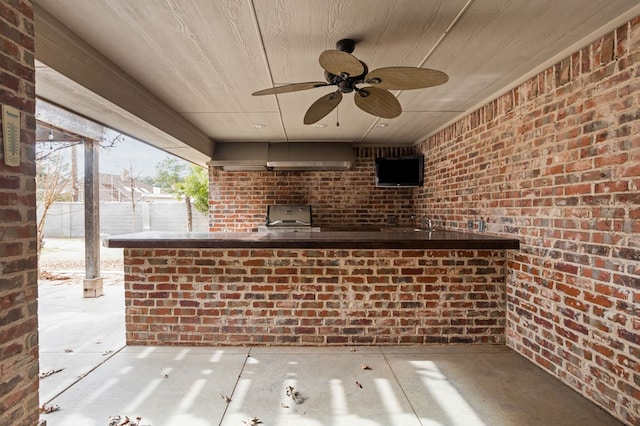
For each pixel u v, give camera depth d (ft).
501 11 6.02
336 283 9.72
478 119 11.25
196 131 14.25
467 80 9.17
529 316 8.81
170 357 9.10
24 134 5.01
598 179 6.74
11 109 4.77
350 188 18.12
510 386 7.72
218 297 9.73
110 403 7.10
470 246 8.98
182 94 10.18
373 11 6.02
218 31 6.65
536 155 8.50
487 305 9.80
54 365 8.68
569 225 7.47
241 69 8.39
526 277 8.90
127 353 9.34
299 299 9.73
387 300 9.76
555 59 7.75
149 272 9.75
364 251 9.70
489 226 10.54
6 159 4.69
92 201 15.75
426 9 5.96
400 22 6.37
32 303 5.16
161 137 11.93
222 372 8.34
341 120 13.19
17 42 4.89
